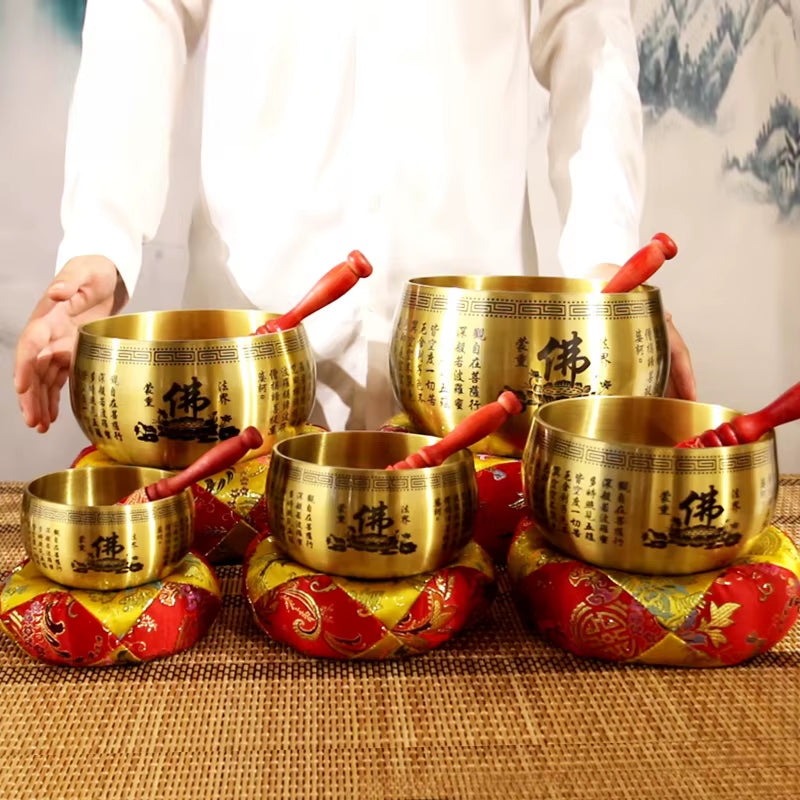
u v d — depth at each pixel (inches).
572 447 20.6
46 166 38.7
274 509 21.5
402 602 20.5
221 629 22.7
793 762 17.2
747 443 20.1
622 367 24.0
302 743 17.7
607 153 36.5
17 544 27.0
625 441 24.1
